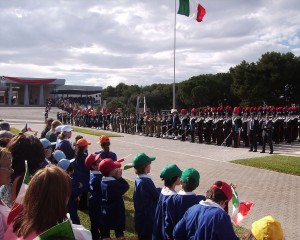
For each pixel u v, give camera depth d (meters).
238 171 14.65
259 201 10.09
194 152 20.77
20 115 66.06
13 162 4.04
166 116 30.53
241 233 7.33
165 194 4.84
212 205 3.78
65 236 2.44
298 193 10.99
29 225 2.63
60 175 2.71
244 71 61.66
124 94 103.06
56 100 90.50
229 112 26.02
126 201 9.55
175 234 3.97
